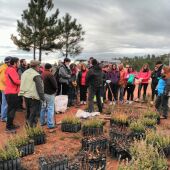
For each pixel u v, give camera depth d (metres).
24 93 5.03
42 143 4.73
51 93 5.52
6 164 3.56
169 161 3.96
